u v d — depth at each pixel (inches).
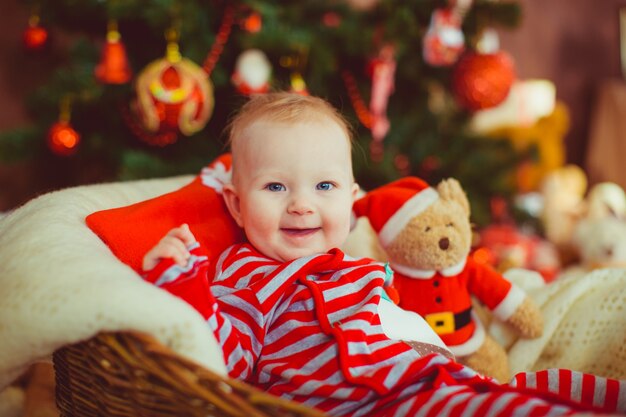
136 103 69.9
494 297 47.8
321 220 41.5
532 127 108.0
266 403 26.0
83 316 29.0
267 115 42.1
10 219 42.0
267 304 38.0
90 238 37.1
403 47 79.7
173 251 34.1
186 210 44.2
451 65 85.0
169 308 29.6
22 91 98.3
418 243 45.6
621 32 136.2
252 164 41.7
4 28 96.5
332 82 84.0
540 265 94.2
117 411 31.0
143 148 79.4
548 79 131.4
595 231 92.8
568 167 126.3
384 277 40.9
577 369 47.7
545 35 129.7
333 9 81.0
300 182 41.1
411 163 88.7
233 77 74.5
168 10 68.7
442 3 80.0
